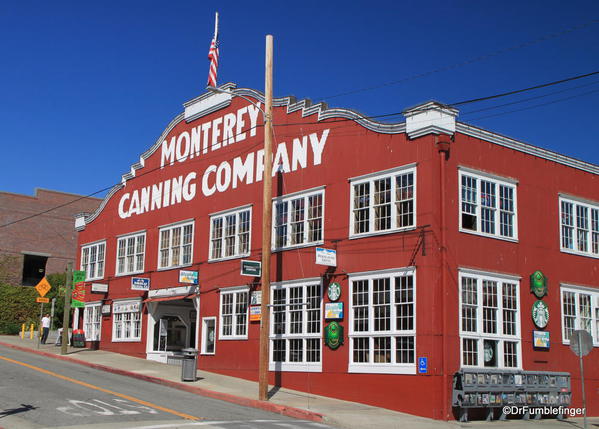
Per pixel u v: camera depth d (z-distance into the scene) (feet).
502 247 69.92
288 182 81.97
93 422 47.44
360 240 71.05
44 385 65.77
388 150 70.08
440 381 61.41
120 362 95.14
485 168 70.08
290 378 75.97
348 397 68.59
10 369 77.92
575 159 81.10
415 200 66.23
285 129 83.92
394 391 64.23
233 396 66.39
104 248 119.75
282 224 81.92
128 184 116.37
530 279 72.02
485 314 66.80
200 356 91.61
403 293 65.72
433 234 64.03
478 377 61.11
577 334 61.16
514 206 72.28
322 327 73.41
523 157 74.74
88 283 122.72
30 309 166.71
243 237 88.53
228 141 94.43
